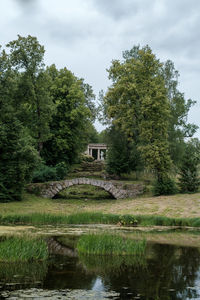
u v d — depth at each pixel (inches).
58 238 496.1
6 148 1093.1
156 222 761.0
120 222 761.6
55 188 1273.4
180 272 288.8
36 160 1130.7
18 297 210.7
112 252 377.7
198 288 239.0
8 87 1129.4
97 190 1520.7
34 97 1242.6
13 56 1227.2
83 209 1056.8
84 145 2069.4
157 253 384.2
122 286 242.4
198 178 1272.1
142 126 1316.4
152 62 1407.5
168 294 223.1
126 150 1595.7
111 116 1446.9
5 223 716.7
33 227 629.0
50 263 320.5
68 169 1713.8
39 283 247.6
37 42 1245.7
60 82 1738.4
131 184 1357.0
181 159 1400.1
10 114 1126.4
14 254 330.0
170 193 1264.8
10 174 1093.1
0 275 271.6
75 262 327.0
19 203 1058.7
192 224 742.5
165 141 1320.1
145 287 240.2
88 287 238.2
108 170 1604.3
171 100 1573.6
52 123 1686.8
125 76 1434.5
